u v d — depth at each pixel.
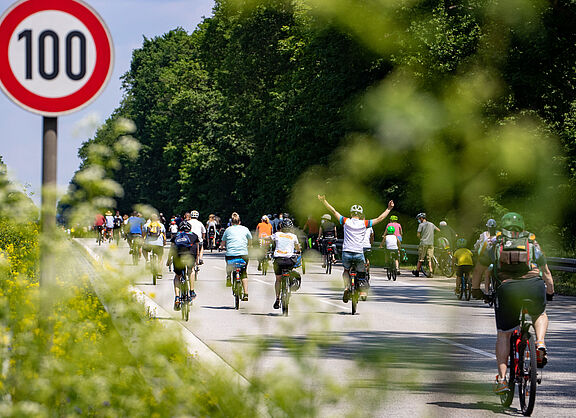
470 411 23.56
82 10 11.89
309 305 7.80
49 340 10.12
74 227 8.80
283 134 146.12
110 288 11.10
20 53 11.77
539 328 22.95
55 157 11.81
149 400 8.59
